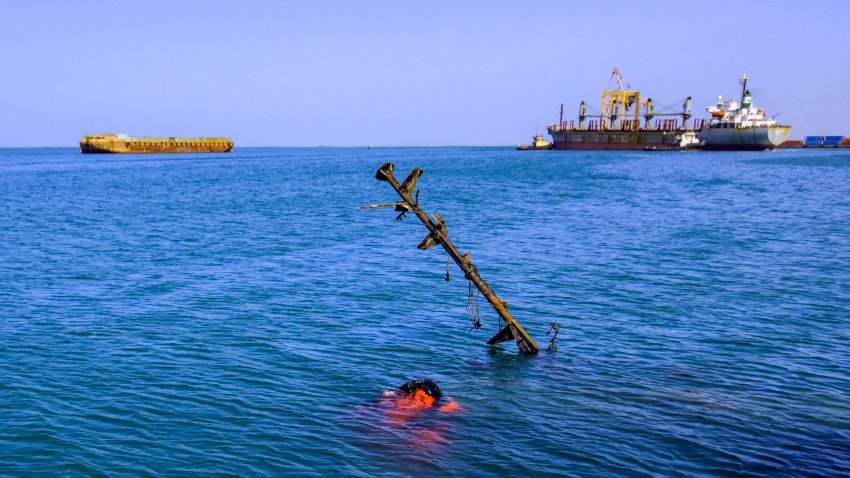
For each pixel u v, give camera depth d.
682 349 20.30
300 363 18.83
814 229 46.62
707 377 17.89
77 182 106.88
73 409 15.45
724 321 23.34
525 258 35.47
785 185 89.44
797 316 23.97
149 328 22.17
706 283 29.34
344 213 59.78
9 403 15.72
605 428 14.69
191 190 90.06
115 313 24.11
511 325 19.73
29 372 17.83
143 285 28.88
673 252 37.22
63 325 22.47
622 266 33.19
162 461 13.12
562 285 29.02
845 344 20.72
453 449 13.66
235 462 13.09
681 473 12.78
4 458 13.15
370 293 27.52
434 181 107.06
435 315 24.19
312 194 83.62
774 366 18.78
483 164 178.75
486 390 16.91
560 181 103.50
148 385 16.98
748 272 31.67
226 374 17.84
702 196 74.06
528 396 16.50
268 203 70.44
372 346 20.47
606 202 68.06
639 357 19.59
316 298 26.61
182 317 23.62
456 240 41.97
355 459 13.23
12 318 23.28
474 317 23.97
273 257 36.00
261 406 15.75
